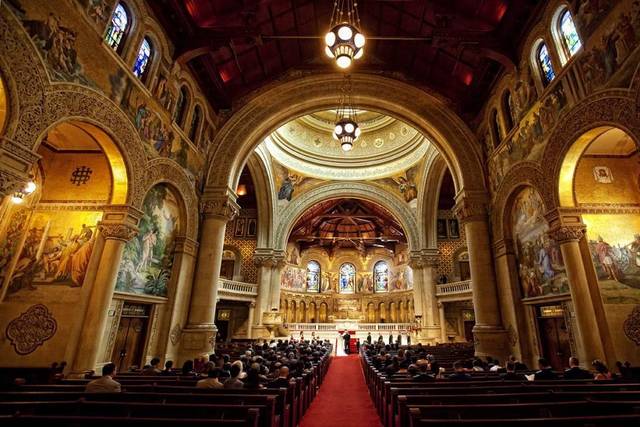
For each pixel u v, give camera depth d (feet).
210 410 12.76
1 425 10.16
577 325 29.27
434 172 78.79
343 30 28.32
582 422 10.40
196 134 46.62
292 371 26.89
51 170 34.53
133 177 31.99
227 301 82.94
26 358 28.09
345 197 90.94
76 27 25.05
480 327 42.63
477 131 50.34
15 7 20.17
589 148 33.63
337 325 99.50
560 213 30.50
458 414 12.63
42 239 31.91
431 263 81.35
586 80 27.25
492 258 45.16
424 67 52.85
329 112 88.43
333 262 126.00
